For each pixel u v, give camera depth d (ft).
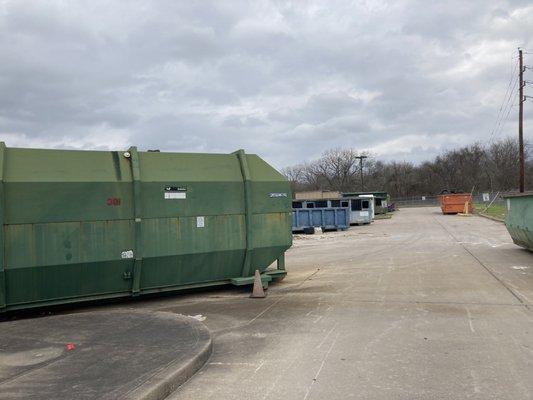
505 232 84.48
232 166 34.99
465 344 20.34
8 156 27.76
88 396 14.52
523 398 14.65
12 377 16.39
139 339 20.74
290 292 34.01
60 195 28.19
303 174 422.41
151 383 15.44
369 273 41.68
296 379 16.81
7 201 26.78
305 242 79.61
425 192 393.70
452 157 389.80
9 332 22.44
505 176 336.29
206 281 33.81
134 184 30.42
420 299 30.01
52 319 24.77
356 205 126.93
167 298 33.01
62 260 28.04
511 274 38.68
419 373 17.02
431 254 54.54
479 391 15.26
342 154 395.96
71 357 18.47
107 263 29.43
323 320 25.35
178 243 31.86
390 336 21.88
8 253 26.68
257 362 18.83
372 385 16.02
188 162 33.45
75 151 29.91
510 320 24.25
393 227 113.80
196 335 21.18
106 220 29.53
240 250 34.22
